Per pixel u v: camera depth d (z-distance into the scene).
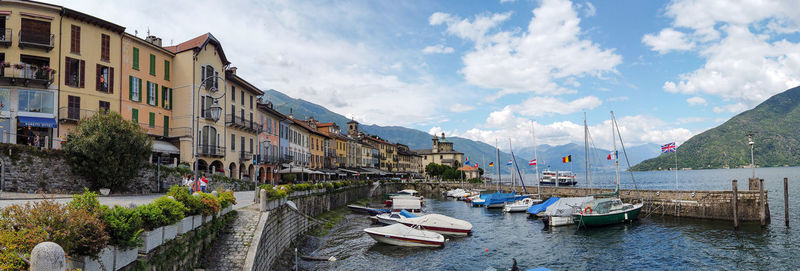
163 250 12.63
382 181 91.69
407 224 39.50
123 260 10.18
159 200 13.16
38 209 8.27
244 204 25.50
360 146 113.75
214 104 22.00
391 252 30.39
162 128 43.94
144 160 33.66
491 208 63.94
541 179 149.00
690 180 158.62
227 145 49.91
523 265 27.70
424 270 26.16
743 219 42.00
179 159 43.78
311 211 40.28
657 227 41.47
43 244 5.93
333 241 33.00
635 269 26.62
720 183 127.44
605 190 60.66
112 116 31.81
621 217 43.62
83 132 30.58
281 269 22.59
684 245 32.94
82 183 30.55
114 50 39.56
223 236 18.78
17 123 34.03
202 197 17.25
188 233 14.99
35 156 28.36
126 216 10.36
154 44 43.66
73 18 36.62
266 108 59.72
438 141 189.12
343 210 52.69
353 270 25.27
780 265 26.77
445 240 35.91
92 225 8.86
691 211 46.03
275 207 24.14
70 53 36.22
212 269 16.33
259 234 19.06
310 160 81.19
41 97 34.72
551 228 42.28
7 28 33.69
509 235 38.69
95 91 37.75
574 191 66.69
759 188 39.66
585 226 42.03
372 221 44.03
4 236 7.38
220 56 49.66
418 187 113.44
